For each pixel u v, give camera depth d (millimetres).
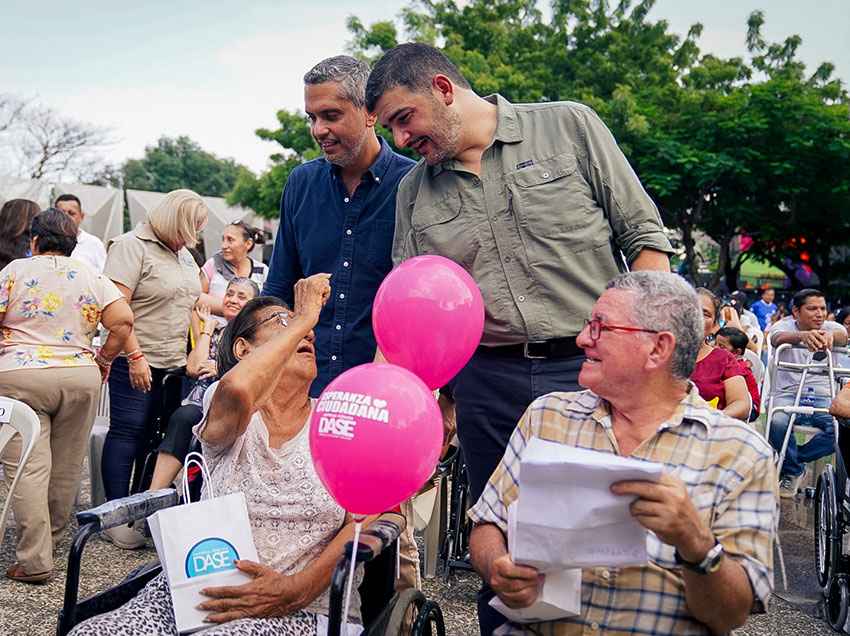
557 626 2045
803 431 6172
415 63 2611
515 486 2211
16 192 19156
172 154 67000
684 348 2039
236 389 2393
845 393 4086
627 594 1985
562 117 2742
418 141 2670
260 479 2537
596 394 2168
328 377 3482
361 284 3441
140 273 4945
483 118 2736
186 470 2572
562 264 2682
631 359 2039
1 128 38938
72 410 4402
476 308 2469
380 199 3410
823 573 4523
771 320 15188
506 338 2732
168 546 2295
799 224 25219
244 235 6789
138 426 4859
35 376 4195
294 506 2510
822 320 6723
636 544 1679
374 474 2035
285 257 3697
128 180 63750
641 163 21625
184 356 5141
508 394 2770
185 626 2271
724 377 5078
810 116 21938
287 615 2371
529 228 2684
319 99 3121
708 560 1727
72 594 2369
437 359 2439
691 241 24297
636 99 22719
